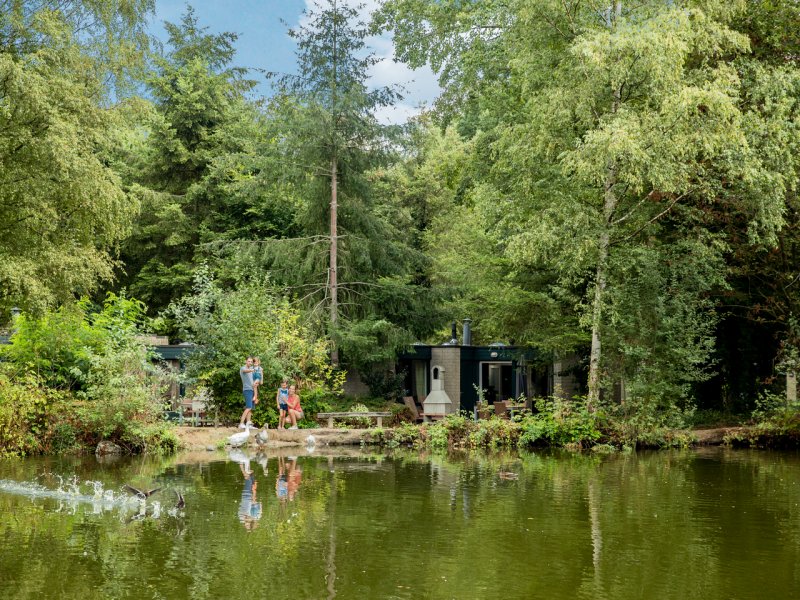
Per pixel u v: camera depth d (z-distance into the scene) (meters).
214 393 23.75
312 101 28.58
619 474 15.66
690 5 20.58
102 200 18.53
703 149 20.22
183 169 36.00
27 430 19.17
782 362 24.03
